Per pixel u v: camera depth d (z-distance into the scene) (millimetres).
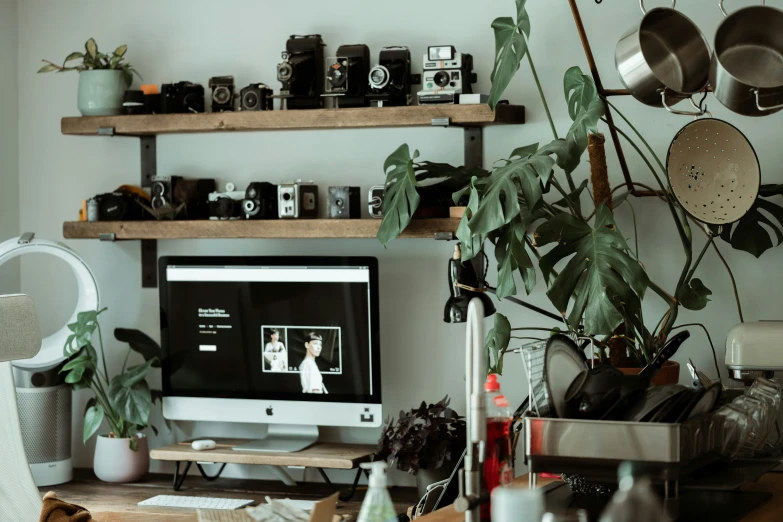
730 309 3047
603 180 2797
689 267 2863
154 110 3502
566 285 2557
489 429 1643
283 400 3332
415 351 3371
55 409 3451
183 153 3623
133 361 3697
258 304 3342
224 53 3566
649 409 1636
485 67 3281
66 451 3488
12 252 3391
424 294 3357
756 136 3021
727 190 2523
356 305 3236
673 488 1623
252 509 1700
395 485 3363
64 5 3748
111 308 3715
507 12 3254
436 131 3344
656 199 3094
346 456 3141
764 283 3023
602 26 3145
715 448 1807
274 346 3332
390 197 3043
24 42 3801
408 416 2998
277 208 3383
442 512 1817
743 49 2090
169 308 3443
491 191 2664
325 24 3445
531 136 3230
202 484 3428
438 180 3309
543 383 1886
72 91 3758
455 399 3330
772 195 2877
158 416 3652
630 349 2676
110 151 3715
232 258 3361
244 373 3371
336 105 3293
